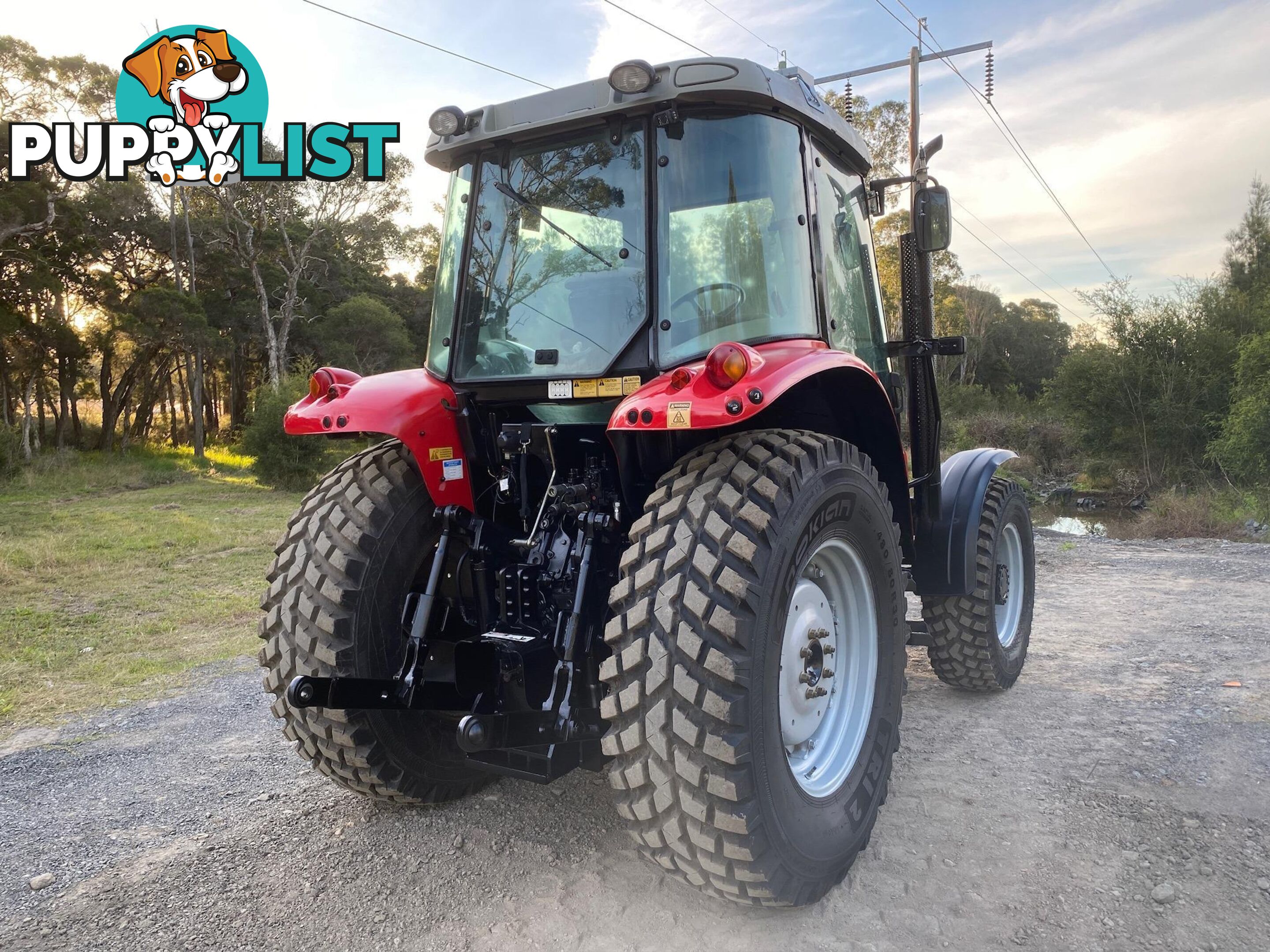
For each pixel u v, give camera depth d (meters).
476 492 2.95
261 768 3.67
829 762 2.57
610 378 2.58
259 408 21.53
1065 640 5.52
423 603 2.61
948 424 29.91
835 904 2.39
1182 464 21.47
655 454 2.58
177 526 13.27
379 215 42.50
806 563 2.32
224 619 7.08
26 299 28.00
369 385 2.95
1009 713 4.03
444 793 3.07
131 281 35.34
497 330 2.85
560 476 2.76
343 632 2.67
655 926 2.30
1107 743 3.59
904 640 2.89
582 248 2.70
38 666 5.64
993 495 4.17
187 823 3.11
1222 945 2.15
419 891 2.52
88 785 3.54
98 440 36.53
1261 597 6.86
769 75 2.65
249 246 35.78
